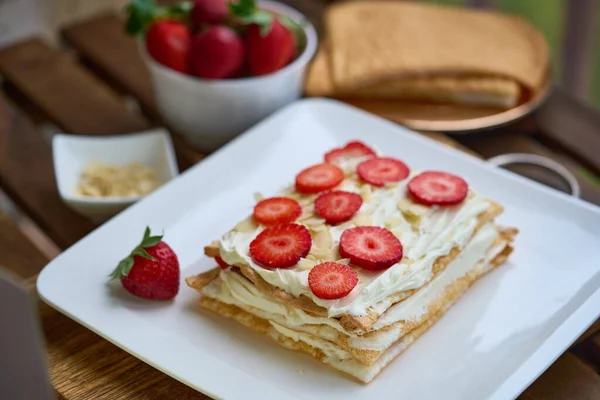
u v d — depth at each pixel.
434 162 0.74
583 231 0.68
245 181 0.73
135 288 0.64
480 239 0.67
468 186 0.67
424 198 0.66
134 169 0.77
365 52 0.86
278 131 0.76
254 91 0.77
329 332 0.61
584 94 1.09
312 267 0.62
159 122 0.84
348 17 0.91
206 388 0.60
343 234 0.63
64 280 0.65
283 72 0.78
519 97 0.84
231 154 0.74
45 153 0.81
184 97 0.78
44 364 0.53
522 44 0.88
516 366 0.61
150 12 0.78
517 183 0.71
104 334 0.62
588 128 0.83
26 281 0.68
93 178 0.75
